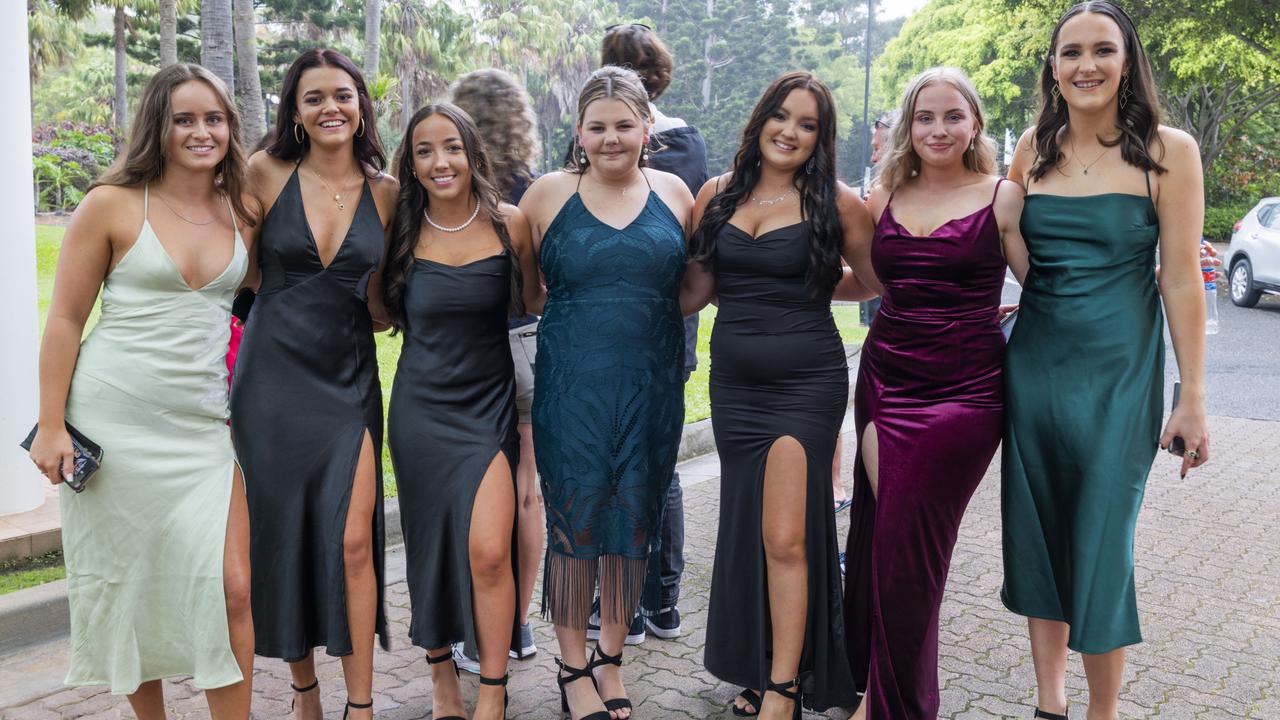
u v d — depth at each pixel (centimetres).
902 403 304
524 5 5981
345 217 307
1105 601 286
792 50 7181
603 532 321
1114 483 284
